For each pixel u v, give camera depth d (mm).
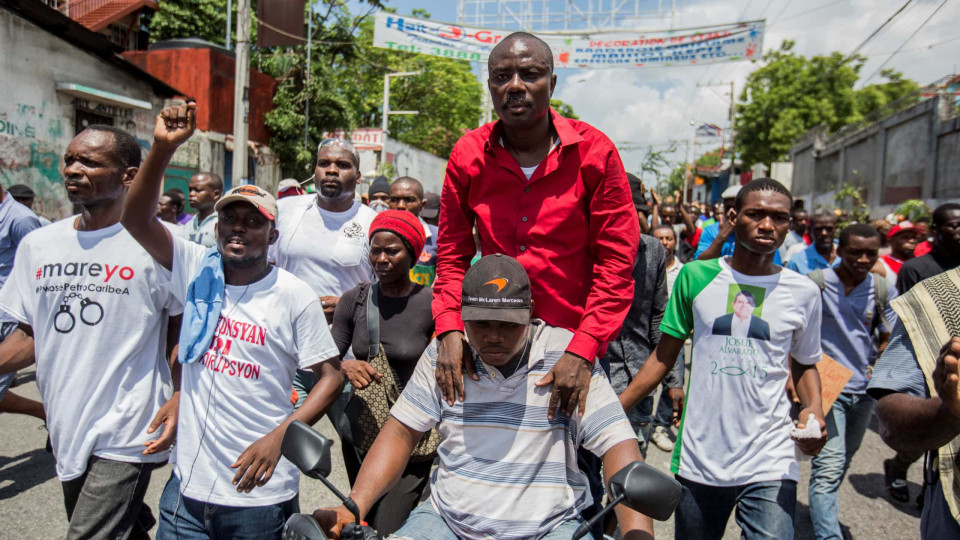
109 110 12570
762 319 2930
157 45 16031
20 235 5395
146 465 2725
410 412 2201
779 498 2771
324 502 4461
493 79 2361
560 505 2066
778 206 2838
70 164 2582
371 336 3357
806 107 33031
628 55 17531
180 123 2398
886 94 33250
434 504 2189
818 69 33188
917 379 2045
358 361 3289
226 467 2529
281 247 4398
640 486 1770
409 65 32312
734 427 2902
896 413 2002
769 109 33969
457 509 2096
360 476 2117
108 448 2633
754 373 2906
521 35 2340
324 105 19594
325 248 4332
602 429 2096
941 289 2090
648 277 3756
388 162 23578
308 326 2639
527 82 2295
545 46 2352
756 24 16672
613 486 1838
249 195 2533
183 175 14539
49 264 2656
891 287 4531
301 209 4465
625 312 2314
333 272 4355
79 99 11812
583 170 2363
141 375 2723
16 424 5613
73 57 11711
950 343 1723
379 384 3266
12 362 2811
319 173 4324
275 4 13469
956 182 15844
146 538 3152
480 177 2490
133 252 2662
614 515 3258
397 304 3402
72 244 2668
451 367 2131
